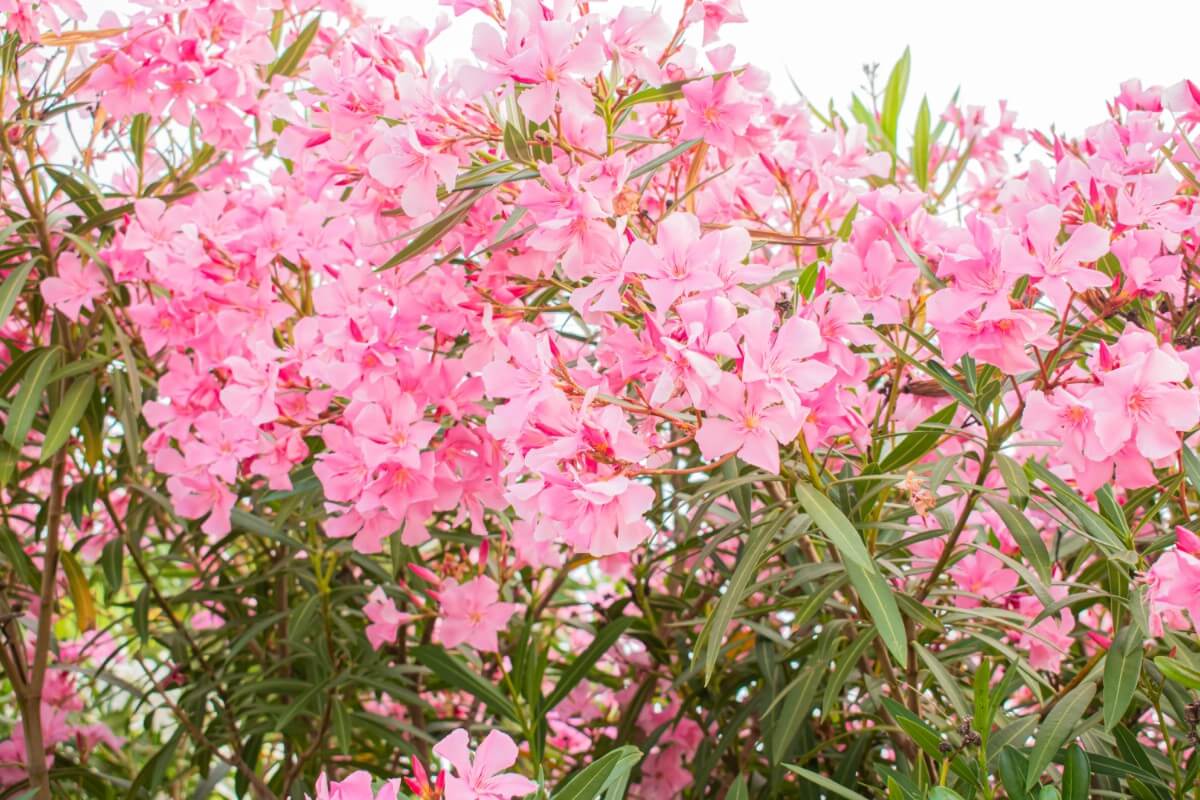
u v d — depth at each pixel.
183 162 1.52
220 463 1.30
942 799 1.08
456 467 1.25
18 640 1.47
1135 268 1.13
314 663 1.46
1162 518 1.35
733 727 1.39
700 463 1.43
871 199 1.18
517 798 1.12
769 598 1.44
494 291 1.27
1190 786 1.15
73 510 1.44
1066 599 1.18
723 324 1.08
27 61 1.46
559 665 1.56
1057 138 1.30
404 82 1.21
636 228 1.26
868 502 1.25
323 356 1.25
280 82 1.43
